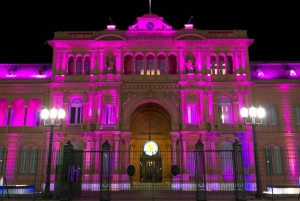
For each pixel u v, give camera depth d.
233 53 54.22
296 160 52.19
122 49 54.25
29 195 33.62
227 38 53.72
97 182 48.62
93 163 49.75
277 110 54.41
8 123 54.81
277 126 53.53
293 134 53.06
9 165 52.34
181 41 53.53
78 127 51.22
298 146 52.94
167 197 33.31
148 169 58.91
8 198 31.33
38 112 55.12
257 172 31.64
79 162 34.03
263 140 52.78
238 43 54.12
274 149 52.62
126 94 52.50
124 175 49.28
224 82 52.22
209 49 53.91
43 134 53.25
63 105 52.44
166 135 60.91
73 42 54.16
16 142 53.34
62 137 51.19
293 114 54.16
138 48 54.28
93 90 52.53
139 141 61.00
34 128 53.91
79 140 51.12
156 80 52.91
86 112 52.00
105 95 52.34
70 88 52.88
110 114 52.00
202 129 50.12
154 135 61.19
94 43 54.19
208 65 53.25
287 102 54.56
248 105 51.94
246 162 49.81
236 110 51.78
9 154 52.81
